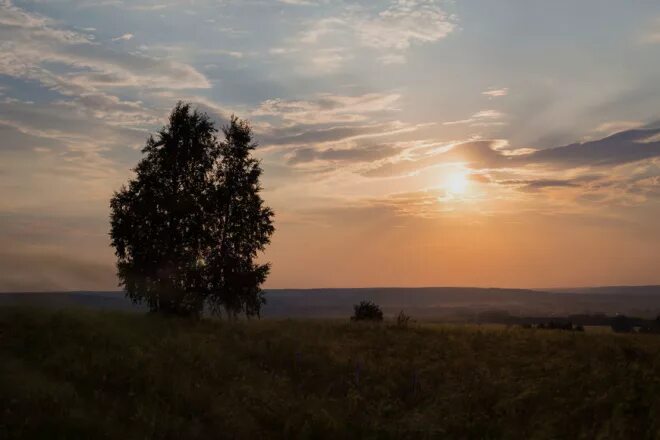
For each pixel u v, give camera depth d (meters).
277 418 18.39
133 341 24.11
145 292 36.38
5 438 14.20
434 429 18.31
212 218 38.44
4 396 16.20
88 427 15.27
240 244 39.19
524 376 21.88
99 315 27.98
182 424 16.59
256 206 39.69
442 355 25.61
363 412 19.53
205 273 37.53
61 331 23.64
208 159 39.62
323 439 17.47
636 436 16.75
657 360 21.61
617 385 19.59
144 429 15.82
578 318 107.94
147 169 38.31
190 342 25.05
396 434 18.03
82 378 18.70
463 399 20.23
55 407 15.88
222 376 21.44
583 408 18.53
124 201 37.47
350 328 32.12
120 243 36.84
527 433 17.78
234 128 40.41
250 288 38.50
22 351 20.73
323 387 21.88
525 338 28.00
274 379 21.98
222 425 17.17
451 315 185.12
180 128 38.78
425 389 21.47
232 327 31.25
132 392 18.09
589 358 22.94
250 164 40.38
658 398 18.28
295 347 26.16
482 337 28.84
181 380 19.72
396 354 26.12
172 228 37.16
